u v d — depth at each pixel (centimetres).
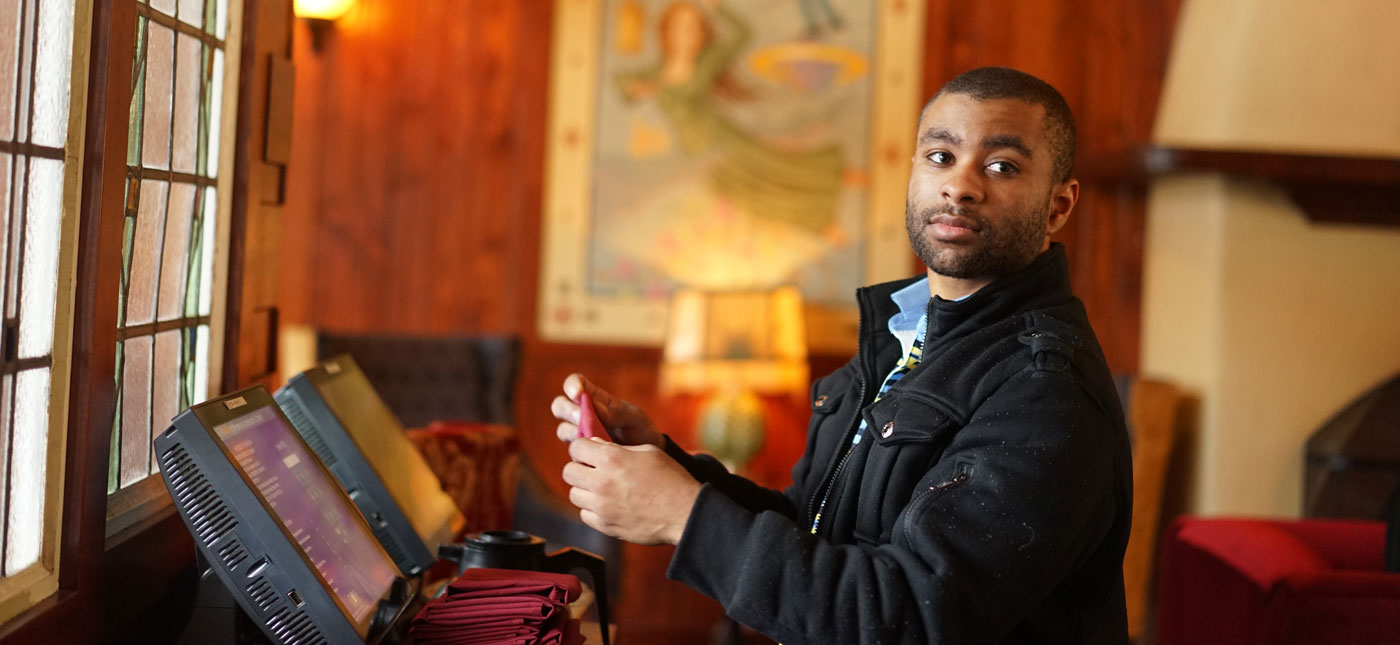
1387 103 380
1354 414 383
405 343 399
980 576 110
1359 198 384
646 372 444
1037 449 115
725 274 444
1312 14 381
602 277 444
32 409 110
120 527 132
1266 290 394
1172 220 427
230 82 166
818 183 443
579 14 440
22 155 105
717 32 441
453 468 245
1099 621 129
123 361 133
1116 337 446
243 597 112
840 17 441
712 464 163
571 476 122
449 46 439
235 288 169
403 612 134
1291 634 228
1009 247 130
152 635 137
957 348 129
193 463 111
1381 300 393
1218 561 265
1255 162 373
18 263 105
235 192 168
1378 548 266
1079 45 441
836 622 109
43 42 108
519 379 407
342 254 440
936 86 441
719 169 443
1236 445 395
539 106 441
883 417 131
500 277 443
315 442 157
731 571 113
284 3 185
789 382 406
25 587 106
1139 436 391
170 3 142
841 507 135
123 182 122
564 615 142
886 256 444
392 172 440
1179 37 422
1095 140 442
